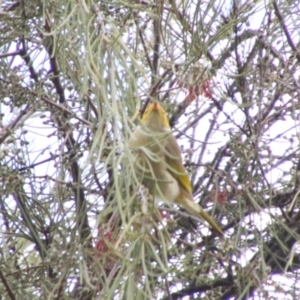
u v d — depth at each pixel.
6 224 9.15
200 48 8.38
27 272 8.49
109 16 7.84
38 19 8.98
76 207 8.22
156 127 8.47
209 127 10.10
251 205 8.38
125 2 8.36
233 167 9.51
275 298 7.50
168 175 8.46
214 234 8.99
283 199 9.38
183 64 8.35
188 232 9.14
